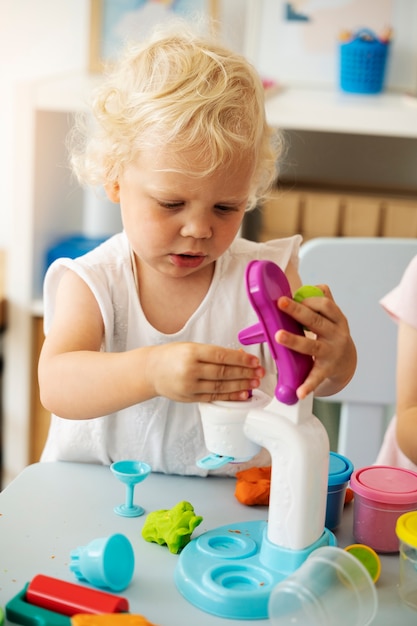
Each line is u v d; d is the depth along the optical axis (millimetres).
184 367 710
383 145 1882
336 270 1205
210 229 830
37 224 1655
